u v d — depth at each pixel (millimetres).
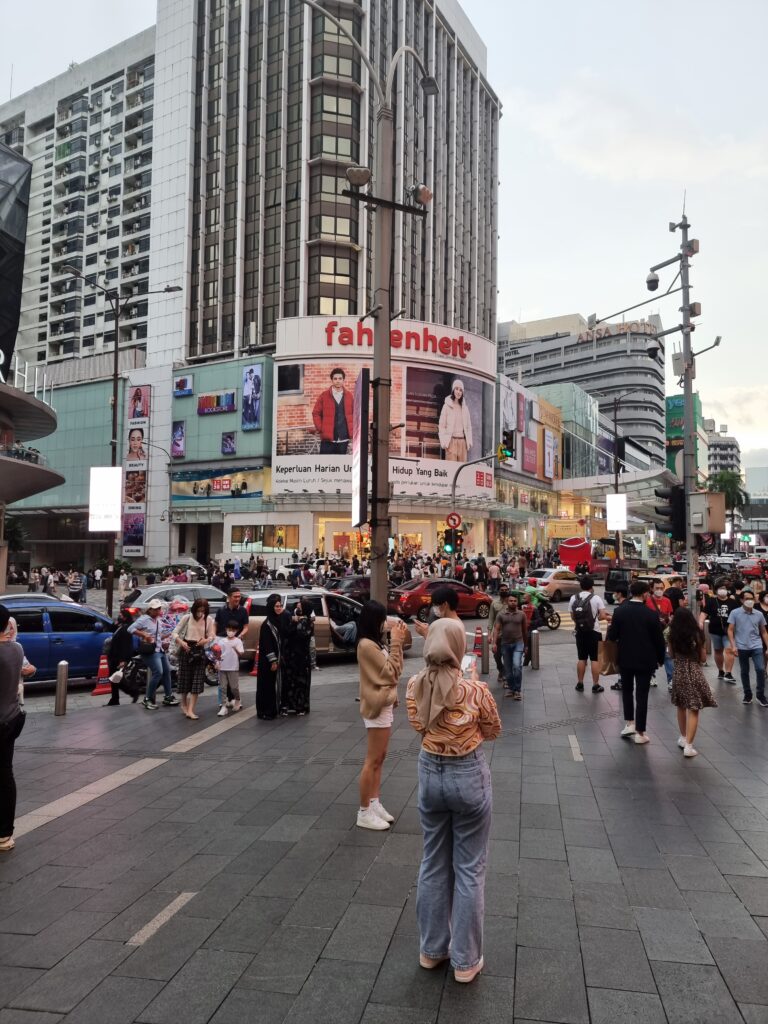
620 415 130375
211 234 58812
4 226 30734
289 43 56719
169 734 8891
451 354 49938
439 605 4027
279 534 48250
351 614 15445
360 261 54812
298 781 6801
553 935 3838
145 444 55125
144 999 3258
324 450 47344
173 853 5016
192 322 59188
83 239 72812
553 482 68250
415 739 8516
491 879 4570
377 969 3502
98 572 42812
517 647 11086
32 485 26875
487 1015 3115
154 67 66750
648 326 134000
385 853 4992
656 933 3859
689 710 7723
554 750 7945
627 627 8359
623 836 5320
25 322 77125
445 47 68625
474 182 72812
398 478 47438
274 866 4777
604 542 44469
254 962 3572
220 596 16750
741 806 5996
